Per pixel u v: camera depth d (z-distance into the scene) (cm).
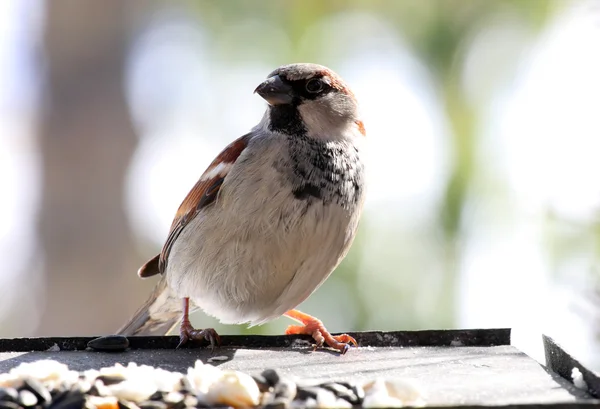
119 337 799
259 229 792
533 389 642
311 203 794
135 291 1741
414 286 1138
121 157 1769
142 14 1769
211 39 1409
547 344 717
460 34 1233
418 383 666
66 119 1766
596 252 1010
